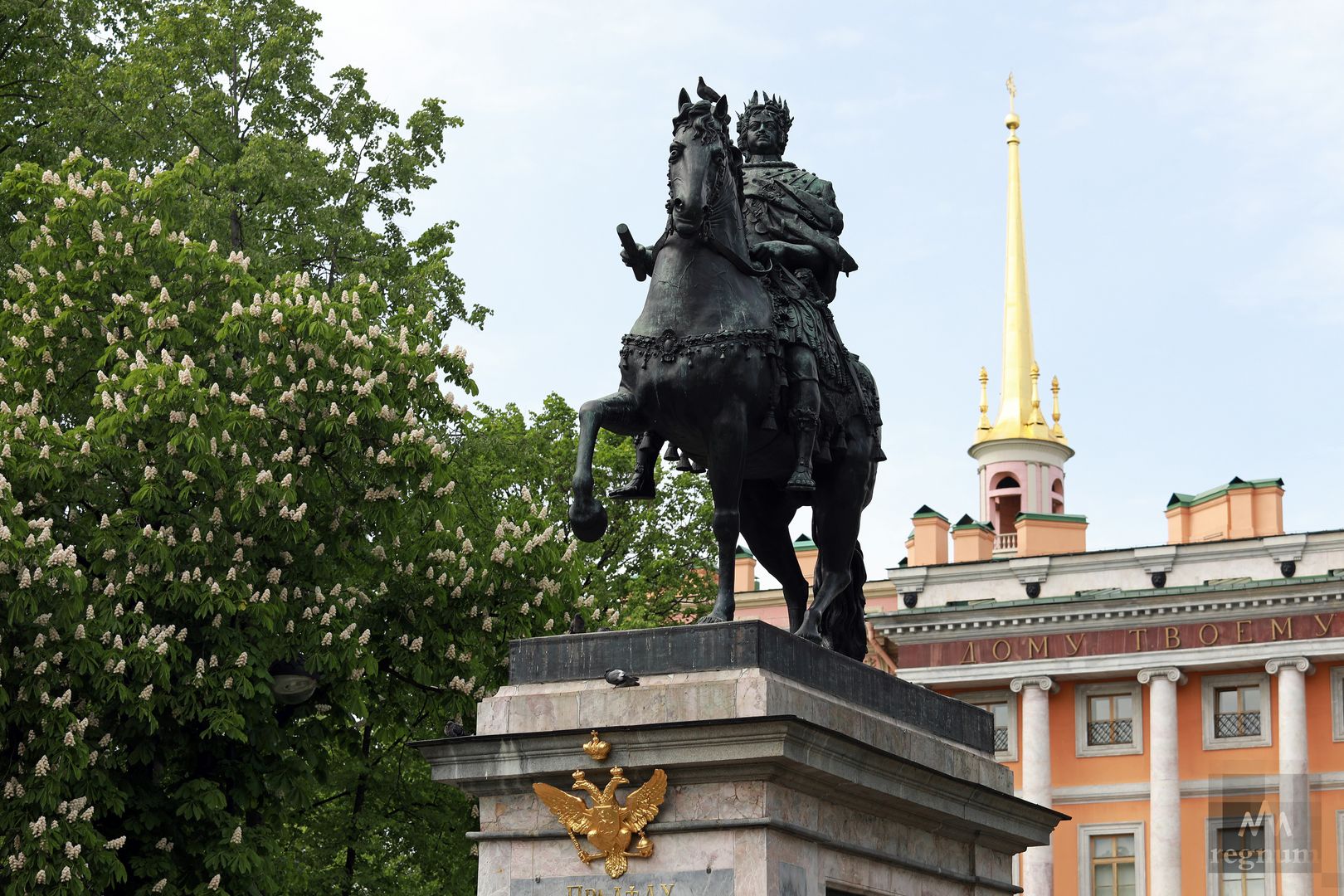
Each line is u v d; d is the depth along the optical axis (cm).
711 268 1323
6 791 2014
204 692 2108
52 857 1988
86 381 2388
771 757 1178
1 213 2738
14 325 2378
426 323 2586
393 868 3112
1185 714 6019
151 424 2202
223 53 3391
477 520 2652
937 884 1384
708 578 4041
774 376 1323
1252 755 5909
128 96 3206
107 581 2133
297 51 3394
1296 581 5884
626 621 3597
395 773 2594
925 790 1343
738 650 1234
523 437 3819
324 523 2323
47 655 2033
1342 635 5838
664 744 1206
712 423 1299
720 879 1188
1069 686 6159
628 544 4022
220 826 2123
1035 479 7731
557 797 1230
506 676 2411
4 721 2031
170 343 2331
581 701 1249
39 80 3097
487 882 1246
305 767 2247
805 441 1335
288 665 2170
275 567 2253
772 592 6225
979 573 6294
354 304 2425
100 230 2389
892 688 1374
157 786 2153
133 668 2070
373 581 2425
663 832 1208
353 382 2323
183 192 2597
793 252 1419
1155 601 6022
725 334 1299
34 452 2170
